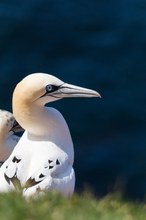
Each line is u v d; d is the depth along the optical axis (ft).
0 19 131.85
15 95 45.52
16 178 43.55
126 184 105.60
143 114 117.39
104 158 110.22
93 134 114.73
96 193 104.68
